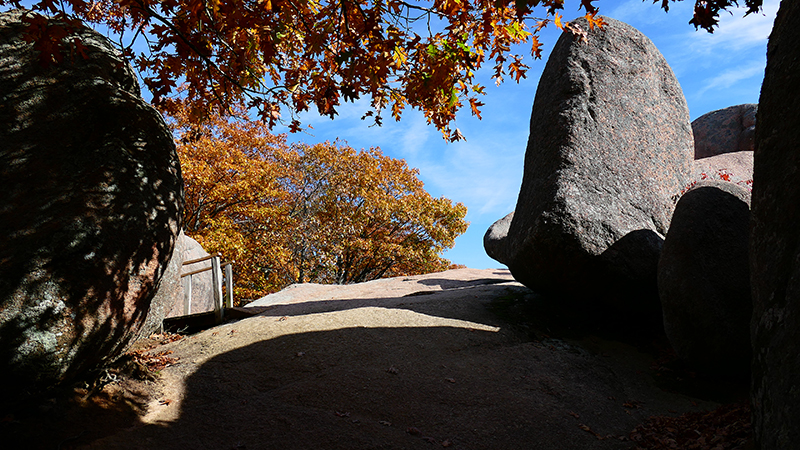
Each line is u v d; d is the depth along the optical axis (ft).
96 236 14.32
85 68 16.20
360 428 14.75
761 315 11.44
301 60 18.44
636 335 25.82
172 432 14.25
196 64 16.03
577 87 28.22
